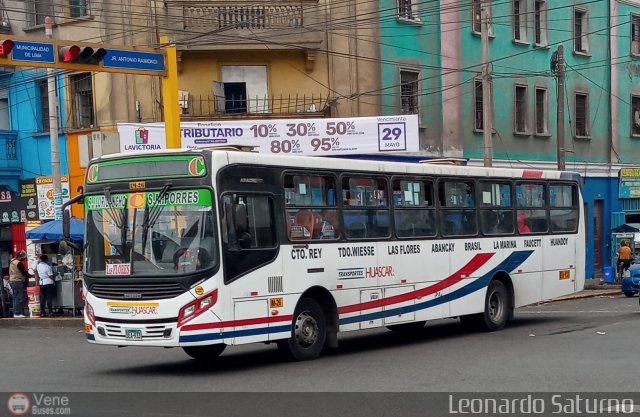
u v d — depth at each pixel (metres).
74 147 29.08
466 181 17.91
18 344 18.53
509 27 34.91
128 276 12.83
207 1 27.56
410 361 14.03
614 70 40.75
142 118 27.95
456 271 17.42
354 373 12.71
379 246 15.62
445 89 31.80
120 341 12.85
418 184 16.72
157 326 12.57
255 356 15.35
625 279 29.61
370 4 29.30
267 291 13.38
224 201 12.85
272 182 13.73
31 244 27.48
